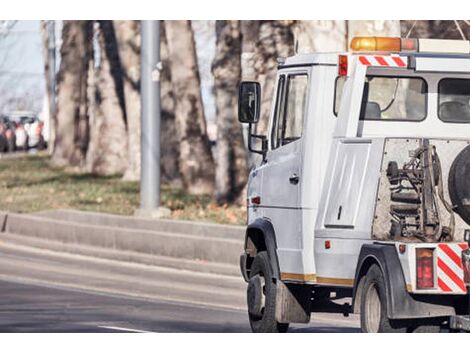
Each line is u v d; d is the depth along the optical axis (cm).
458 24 2825
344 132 1573
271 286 1714
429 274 1391
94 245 3109
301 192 1627
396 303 1402
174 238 2848
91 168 5884
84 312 1994
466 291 1392
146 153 3294
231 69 3794
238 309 2098
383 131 1614
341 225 1548
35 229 3350
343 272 1545
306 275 1614
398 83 1619
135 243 2970
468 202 1464
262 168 1762
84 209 3706
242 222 3192
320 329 1869
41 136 9600
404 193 1478
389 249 1427
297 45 2700
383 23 2614
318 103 1623
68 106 6450
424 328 1461
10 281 2494
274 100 1738
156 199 3300
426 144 1478
